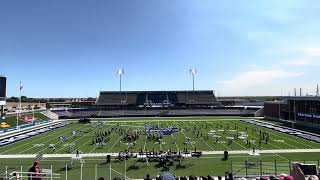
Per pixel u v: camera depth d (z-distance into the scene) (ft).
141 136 219.41
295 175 50.62
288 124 292.81
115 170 121.29
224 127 270.87
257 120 339.57
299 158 139.03
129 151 160.97
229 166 123.54
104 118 387.55
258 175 97.96
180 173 115.14
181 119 359.25
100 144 185.78
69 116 403.13
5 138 217.97
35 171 57.98
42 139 212.84
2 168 122.62
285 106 347.15
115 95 498.69
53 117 389.80
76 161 139.74
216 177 106.73
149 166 127.44
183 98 496.64
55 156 152.76
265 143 183.93
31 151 167.12
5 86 303.27
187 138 206.90
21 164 133.80
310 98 289.53
